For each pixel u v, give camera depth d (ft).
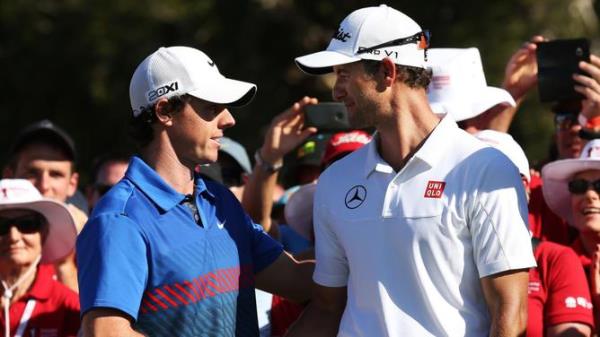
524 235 55.21
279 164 71.31
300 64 57.88
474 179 55.52
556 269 65.36
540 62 73.92
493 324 54.95
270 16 190.29
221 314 56.75
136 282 54.90
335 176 59.36
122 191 56.75
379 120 57.57
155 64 57.88
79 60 195.93
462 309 55.83
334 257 59.62
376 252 56.80
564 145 78.54
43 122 84.79
